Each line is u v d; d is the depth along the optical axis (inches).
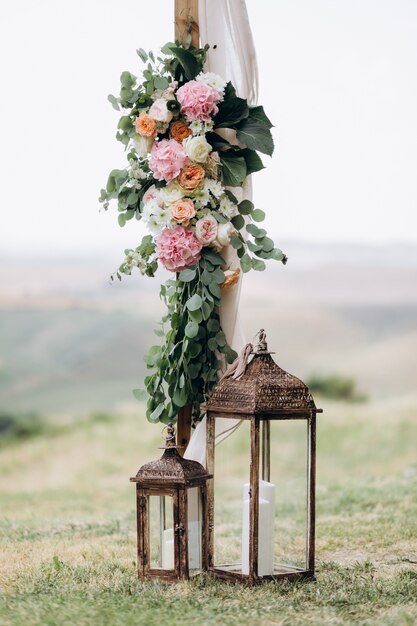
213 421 105.7
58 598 99.3
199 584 101.8
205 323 112.7
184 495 100.5
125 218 114.7
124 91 110.9
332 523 142.6
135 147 109.6
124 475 504.4
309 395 102.0
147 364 113.0
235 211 111.6
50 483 505.0
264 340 103.5
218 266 110.6
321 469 451.5
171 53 111.7
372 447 458.9
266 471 109.4
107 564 115.0
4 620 91.6
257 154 112.0
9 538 134.6
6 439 508.7
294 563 117.3
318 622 91.0
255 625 90.0
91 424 514.3
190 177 108.2
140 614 92.9
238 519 151.9
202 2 113.2
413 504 155.8
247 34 114.0
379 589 102.4
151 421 113.6
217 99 108.5
